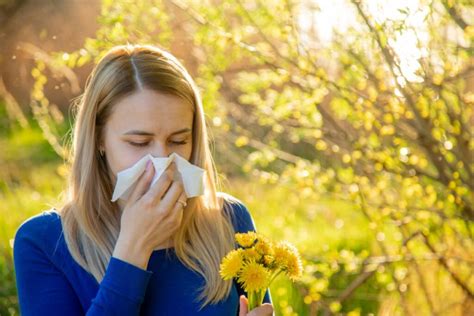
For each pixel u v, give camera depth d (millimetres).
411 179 3930
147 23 4027
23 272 2195
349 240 5410
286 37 4016
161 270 2207
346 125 4320
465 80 3992
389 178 4160
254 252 2070
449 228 4043
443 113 3947
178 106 2146
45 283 2178
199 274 2223
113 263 2061
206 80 4160
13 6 8352
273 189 6031
